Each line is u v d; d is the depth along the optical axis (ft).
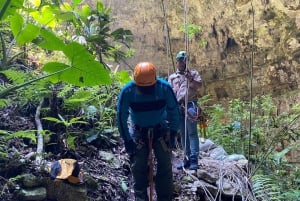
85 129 13.76
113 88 16.24
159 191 11.00
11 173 10.25
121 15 30.55
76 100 12.76
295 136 22.93
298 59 31.63
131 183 12.40
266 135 21.75
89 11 17.08
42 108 12.87
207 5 31.19
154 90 10.06
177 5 30.99
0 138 10.80
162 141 10.46
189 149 13.98
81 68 8.29
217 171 13.92
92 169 12.26
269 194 14.02
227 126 22.15
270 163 19.19
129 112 10.56
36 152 11.06
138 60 31.17
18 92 12.84
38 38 10.89
